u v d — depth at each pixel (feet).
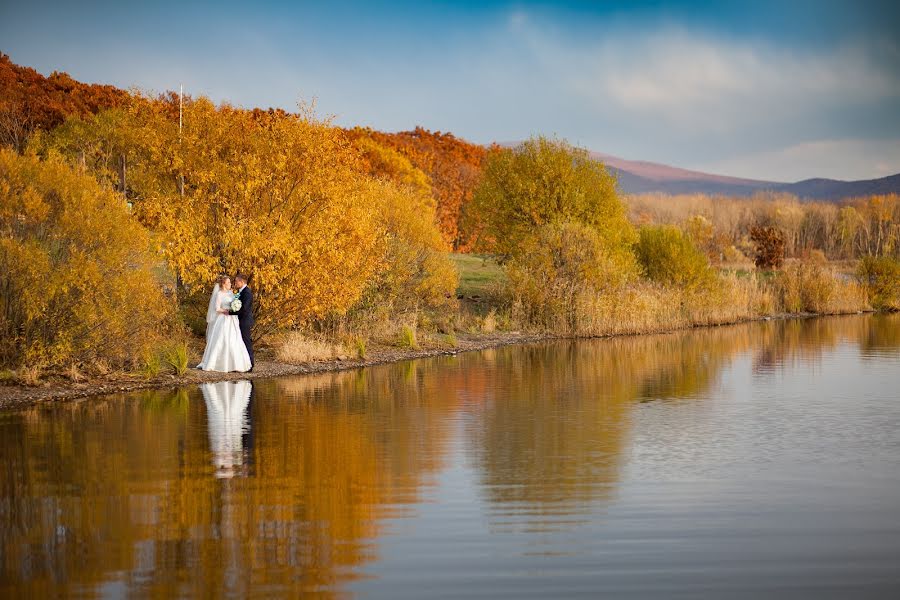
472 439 43.91
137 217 70.90
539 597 22.89
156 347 69.82
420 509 31.04
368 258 83.82
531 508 31.22
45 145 151.43
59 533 28.02
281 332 83.51
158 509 30.68
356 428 46.88
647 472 36.99
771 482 35.27
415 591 23.25
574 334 112.47
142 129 83.51
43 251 60.90
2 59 214.69
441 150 318.04
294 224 79.00
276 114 82.12
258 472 36.37
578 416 51.44
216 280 74.54
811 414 52.70
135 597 22.80
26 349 61.16
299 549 26.55
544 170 139.54
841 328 129.29
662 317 124.26
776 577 24.41
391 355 84.64
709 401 57.82
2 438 43.24
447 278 110.22
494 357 86.48
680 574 24.58
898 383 67.67
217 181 76.79
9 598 22.71
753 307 153.07
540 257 118.42
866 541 27.61
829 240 320.29
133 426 46.75
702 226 265.75
